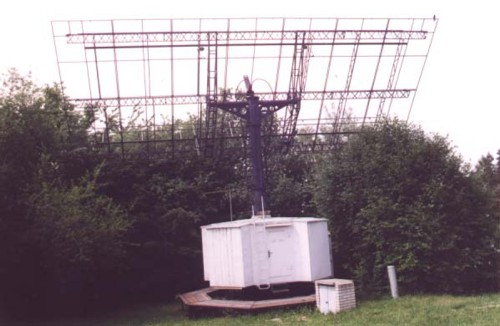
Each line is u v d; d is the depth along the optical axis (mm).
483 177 21750
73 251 19047
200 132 27219
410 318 14586
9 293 21047
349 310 16219
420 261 20062
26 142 20672
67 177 24531
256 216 21781
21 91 22219
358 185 22297
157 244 24844
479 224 20781
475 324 13227
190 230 25547
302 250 19125
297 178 29016
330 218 22906
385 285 20922
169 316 19625
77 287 23531
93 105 26000
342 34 27344
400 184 20906
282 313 16750
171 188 25688
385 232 20672
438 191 20250
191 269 26062
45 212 18594
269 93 27328
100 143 26031
